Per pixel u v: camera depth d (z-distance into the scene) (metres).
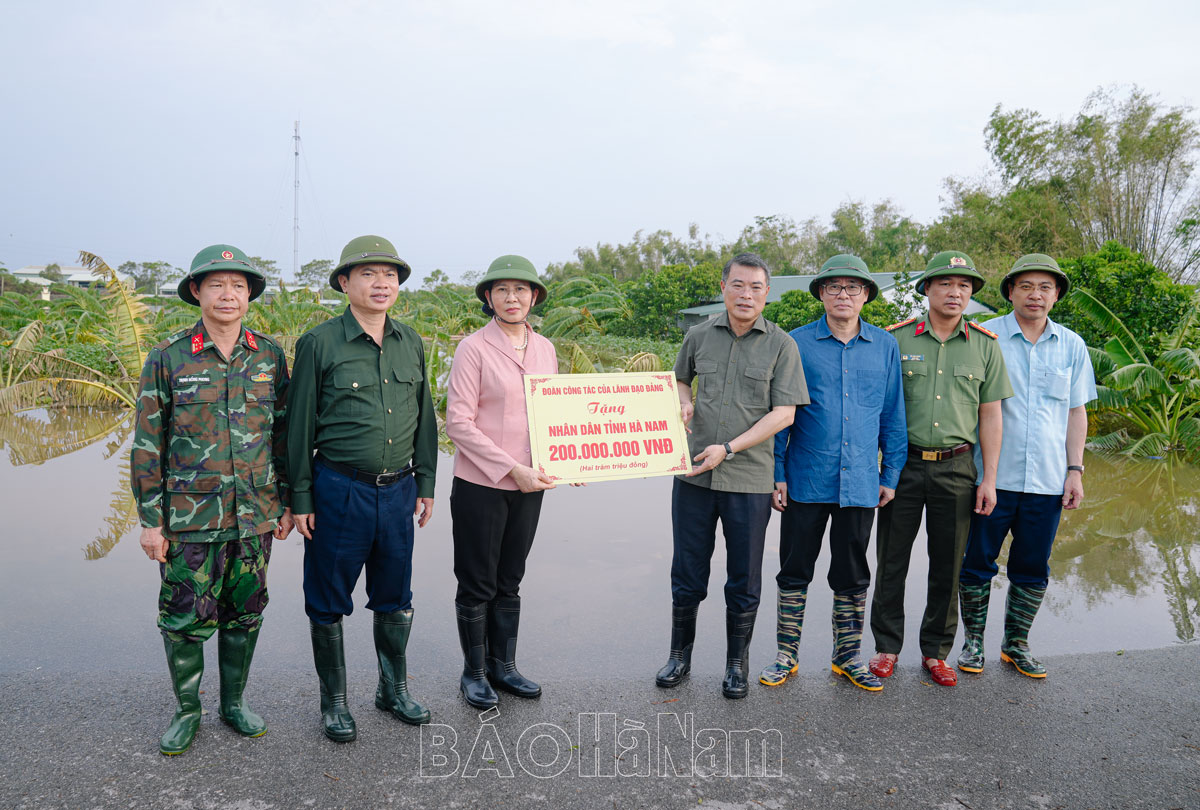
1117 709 3.20
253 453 2.74
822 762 2.75
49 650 3.74
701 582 3.37
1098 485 8.61
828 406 3.35
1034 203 30.88
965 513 3.42
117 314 14.02
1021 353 3.58
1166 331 12.16
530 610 4.39
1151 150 28.56
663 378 3.38
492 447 3.01
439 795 2.50
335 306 23.14
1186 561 5.61
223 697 2.87
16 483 8.05
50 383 13.15
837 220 55.75
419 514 3.09
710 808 2.47
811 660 3.73
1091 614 4.49
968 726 3.04
